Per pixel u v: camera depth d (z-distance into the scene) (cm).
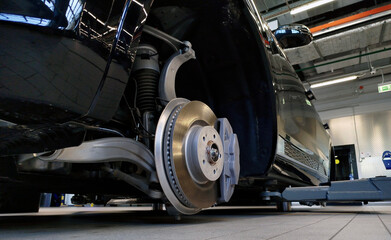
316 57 834
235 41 144
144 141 118
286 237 71
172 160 100
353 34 736
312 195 193
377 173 1006
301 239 67
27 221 142
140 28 80
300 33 219
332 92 1089
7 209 186
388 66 886
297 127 202
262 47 147
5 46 58
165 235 76
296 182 225
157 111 121
